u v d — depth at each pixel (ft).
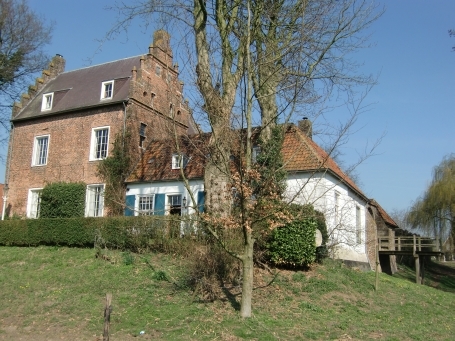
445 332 39.06
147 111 82.74
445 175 114.01
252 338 31.71
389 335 35.29
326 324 36.52
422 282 91.61
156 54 85.81
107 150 79.36
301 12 38.88
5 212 88.33
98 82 88.28
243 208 33.42
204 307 37.32
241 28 40.16
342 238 65.98
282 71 36.24
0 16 98.63
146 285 42.60
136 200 75.92
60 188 77.51
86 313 36.70
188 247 49.06
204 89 36.37
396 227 114.73
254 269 48.73
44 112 88.28
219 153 36.68
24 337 32.91
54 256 56.08
